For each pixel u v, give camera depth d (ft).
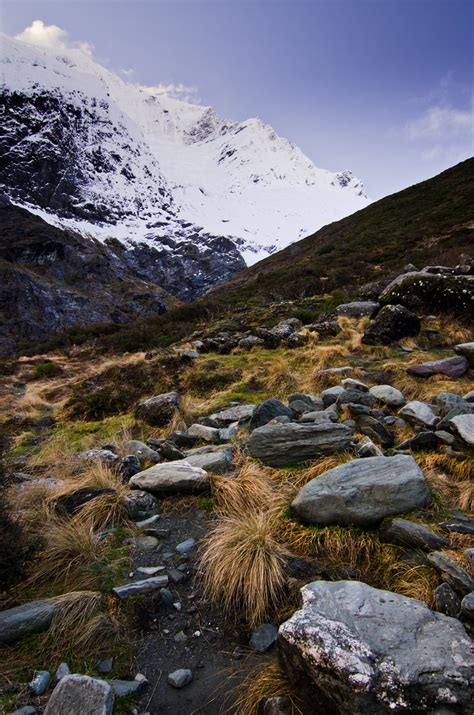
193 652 8.70
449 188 134.82
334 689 6.36
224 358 34.35
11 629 8.82
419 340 31.40
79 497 14.16
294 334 36.27
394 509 11.19
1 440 12.57
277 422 17.69
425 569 9.51
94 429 24.45
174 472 14.70
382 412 18.39
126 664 8.41
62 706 6.94
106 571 10.92
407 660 6.51
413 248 88.28
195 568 11.04
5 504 11.75
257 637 8.83
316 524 11.47
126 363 37.52
